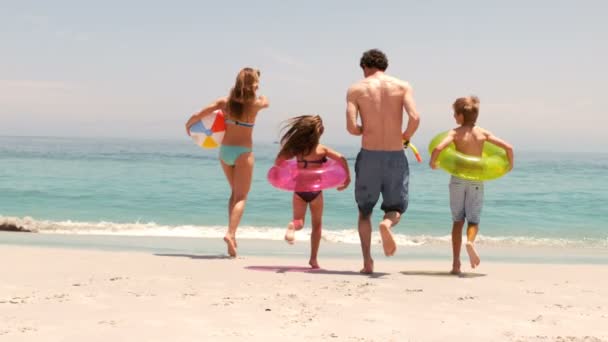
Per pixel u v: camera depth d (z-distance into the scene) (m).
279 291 4.22
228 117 6.29
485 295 4.32
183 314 3.44
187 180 24.45
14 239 7.84
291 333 3.08
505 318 3.57
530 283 4.96
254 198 17.38
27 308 3.52
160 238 8.76
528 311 3.79
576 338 3.11
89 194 17.42
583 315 3.69
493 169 5.41
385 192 5.29
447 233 11.48
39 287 4.17
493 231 11.88
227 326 3.19
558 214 15.17
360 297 4.09
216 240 8.70
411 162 46.56
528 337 3.12
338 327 3.24
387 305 3.86
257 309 3.62
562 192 22.48
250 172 6.34
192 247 7.71
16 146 109.81
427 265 6.36
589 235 11.31
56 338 2.89
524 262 7.13
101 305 3.64
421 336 3.10
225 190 19.89
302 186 5.48
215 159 54.34
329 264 6.10
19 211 13.39
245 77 6.20
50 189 18.53
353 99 5.30
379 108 5.21
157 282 4.46
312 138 5.50
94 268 5.11
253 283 4.54
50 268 5.04
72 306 3.59
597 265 6.57
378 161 5.20
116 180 23.48
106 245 7.59
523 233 11.62
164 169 33.88
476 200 5.46
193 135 6.34
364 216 5.39
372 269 5.34
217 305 3.71
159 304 3.70
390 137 5.21
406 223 12.94
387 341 2.99
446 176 31.62
